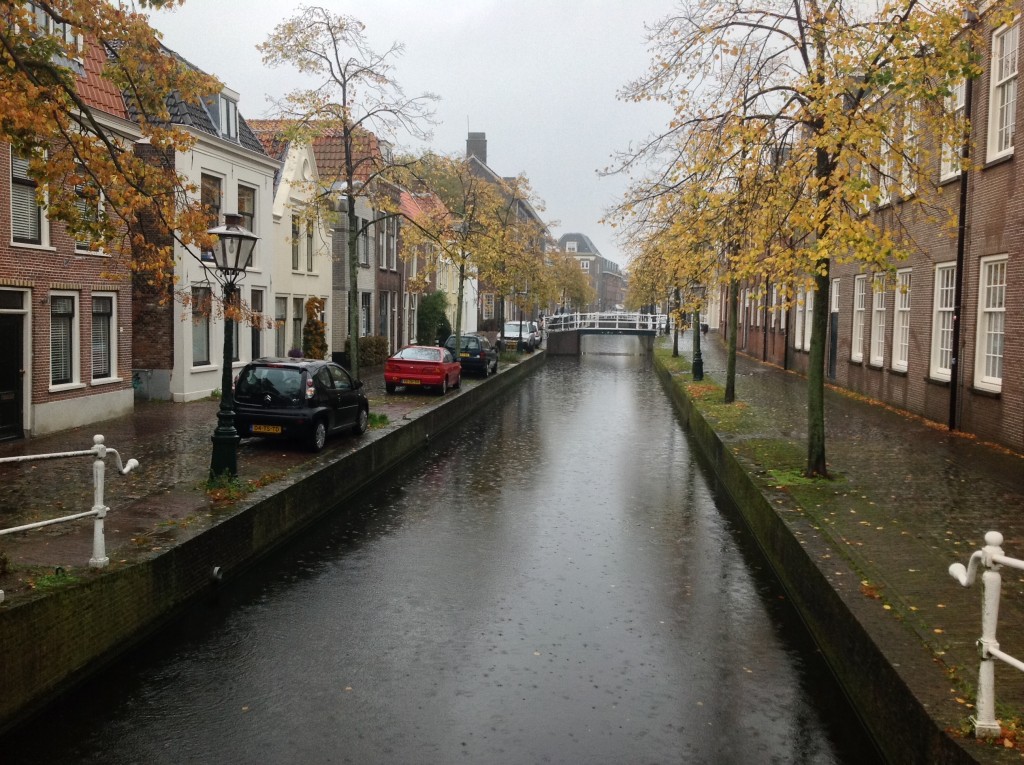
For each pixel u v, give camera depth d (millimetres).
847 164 9117
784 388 24438
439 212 28844
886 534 8461
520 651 7277
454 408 22484
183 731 5844
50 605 6121
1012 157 13453
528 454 17688
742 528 11602
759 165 10734
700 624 7980
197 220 9141
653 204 12945
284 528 10547
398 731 5859
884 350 20328
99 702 6266
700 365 28109
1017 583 6957
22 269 13938
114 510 9219
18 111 7367
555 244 49906
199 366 20344
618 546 10633
